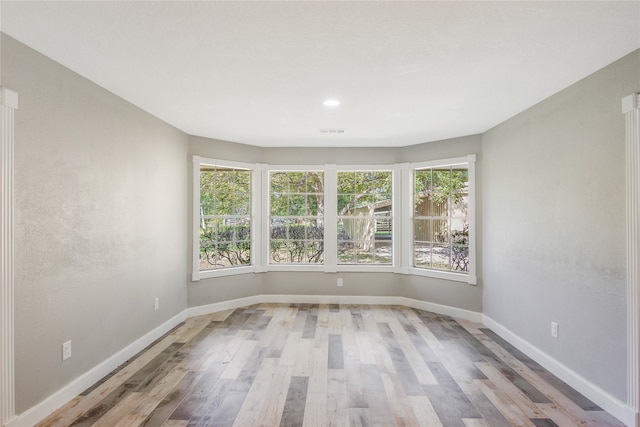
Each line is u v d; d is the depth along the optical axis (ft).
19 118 7.14
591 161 8.59
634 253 7.39
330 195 17.61
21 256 7.22
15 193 7.06
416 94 10.11
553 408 8.14
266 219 17.66
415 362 10.65
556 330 9.86
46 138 7.81
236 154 16.78
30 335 7.43
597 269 8.40
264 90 9.82
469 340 12.55
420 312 16.10
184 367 10.27
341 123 13.28
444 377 9.67
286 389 8.96
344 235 17.87
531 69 8.36
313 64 8.12
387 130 14.34
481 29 6.55
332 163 17.65
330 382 9.34
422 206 16.97
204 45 7.22
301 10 5.92
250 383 9.29
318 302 17.66
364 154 17.61
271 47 7.30
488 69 8.36
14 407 7.00
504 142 12.82
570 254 9.33
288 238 17.93
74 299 8.69
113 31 6.69
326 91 9.89
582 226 8.89
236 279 16.83
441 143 15.98
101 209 9.70
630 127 7.43
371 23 6.34
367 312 16.06
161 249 13.05
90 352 9.25
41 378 7.69
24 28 6.59
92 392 8.82
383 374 9.82
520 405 8.26
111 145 10.12
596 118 8.43
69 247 8.52
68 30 6.65
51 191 7.96
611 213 8.00
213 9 5.91
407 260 17.15
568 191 9.41
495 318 13.47
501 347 11.93
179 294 14.48
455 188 15.83
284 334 13.10
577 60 7.86
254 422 7.53
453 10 5.92
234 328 13.78
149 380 9.46
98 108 9.52
